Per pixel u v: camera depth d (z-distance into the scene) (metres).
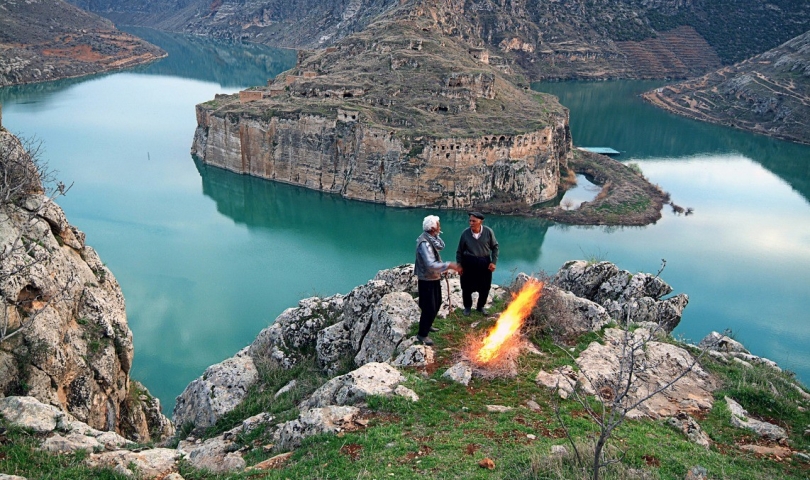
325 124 93.00
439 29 155.38
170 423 25.58
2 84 179.38
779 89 168.38
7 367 16.94
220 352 44.25
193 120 144.00
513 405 13.52
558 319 17.25
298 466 11.69
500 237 76.56
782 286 62.50
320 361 19.47
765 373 17.30
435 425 12.73
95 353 20.36
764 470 11.81
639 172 109.88
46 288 18.72
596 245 74.19
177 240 70.94
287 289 57.75
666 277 64.19
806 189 105.19
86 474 12.12
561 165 105.88
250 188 95.19
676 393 15.16
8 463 12.04
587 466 10.66
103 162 104.44
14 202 19.61
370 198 89.75
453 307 18.34
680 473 11.05
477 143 85.44
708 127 163.38
